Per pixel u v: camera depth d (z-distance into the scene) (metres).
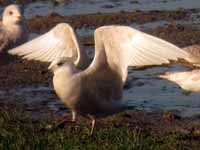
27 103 16.14
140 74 18.59
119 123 14.22
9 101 16.33
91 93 12.56
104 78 12.59
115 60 12.41
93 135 13.10
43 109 15.58
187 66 18.34
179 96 16.62
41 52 13.74
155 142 12.79
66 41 13.52
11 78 18.30
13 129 13.49
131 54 12.16
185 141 13.06
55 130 13.63
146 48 12.02
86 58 13.22
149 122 14.41
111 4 27.45
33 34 23.45
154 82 17.81
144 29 23.44
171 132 13.62
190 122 14.45
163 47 11.90
